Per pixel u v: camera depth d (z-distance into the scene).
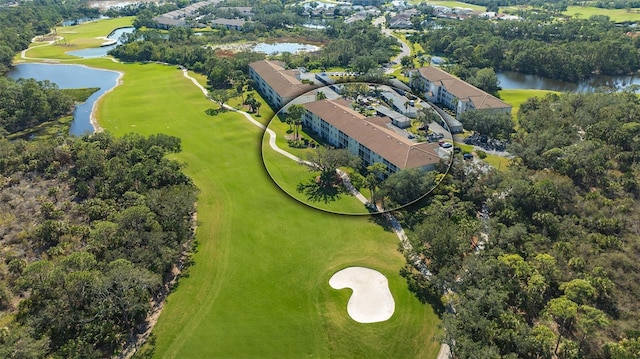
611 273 69.50
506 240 76.44
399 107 131.75
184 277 75.25
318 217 89.19
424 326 65.19
